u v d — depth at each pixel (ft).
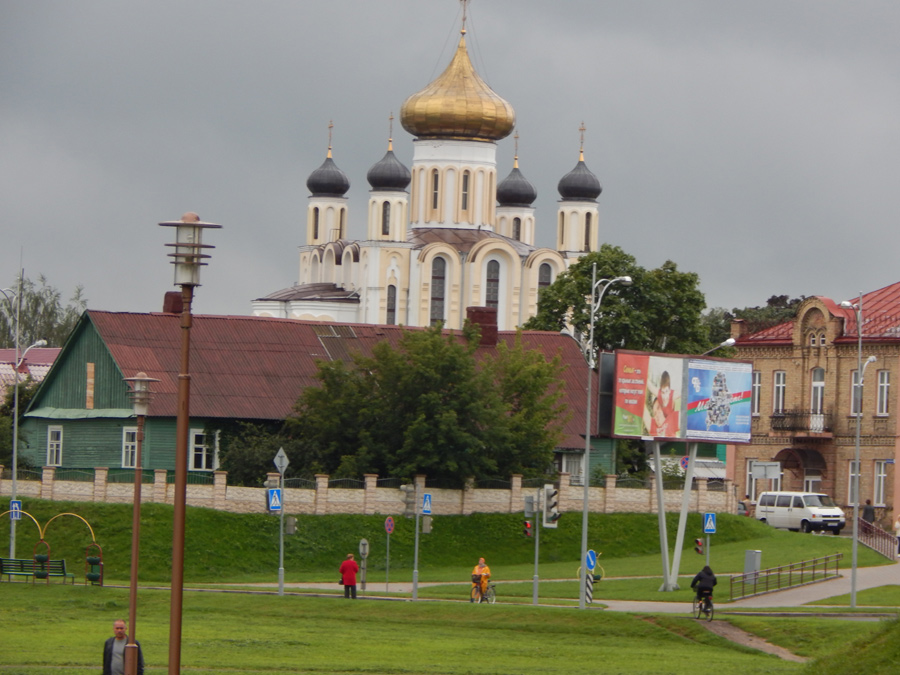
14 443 300.20
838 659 160.04
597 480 347.36
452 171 565.12
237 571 289.74
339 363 330.75
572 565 311.27
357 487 315.58
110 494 301.63
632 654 196.75
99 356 346.74
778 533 336.70
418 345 327.67
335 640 201.77
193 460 334.44
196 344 354.95
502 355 349.20
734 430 285.64
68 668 169.58
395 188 572.92
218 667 176.24
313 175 627.87
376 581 284.82
